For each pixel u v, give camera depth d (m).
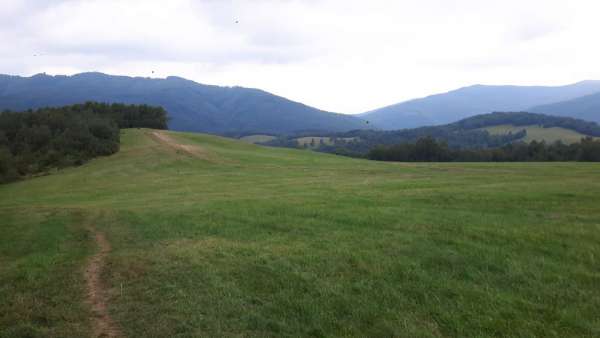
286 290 8.34
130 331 6.95
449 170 43.34
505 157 98.06
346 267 9.52
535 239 11.09
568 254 9.91
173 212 18.61
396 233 12.34
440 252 10.29
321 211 16.36
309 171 45.44
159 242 12.74
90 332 6.96
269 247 11.36
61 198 32.41
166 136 81.38
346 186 28.39
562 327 6.63
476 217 14.34
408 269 9.21
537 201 17.42
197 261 10.27
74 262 10.81
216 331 6.82
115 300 8.19
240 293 8.26
